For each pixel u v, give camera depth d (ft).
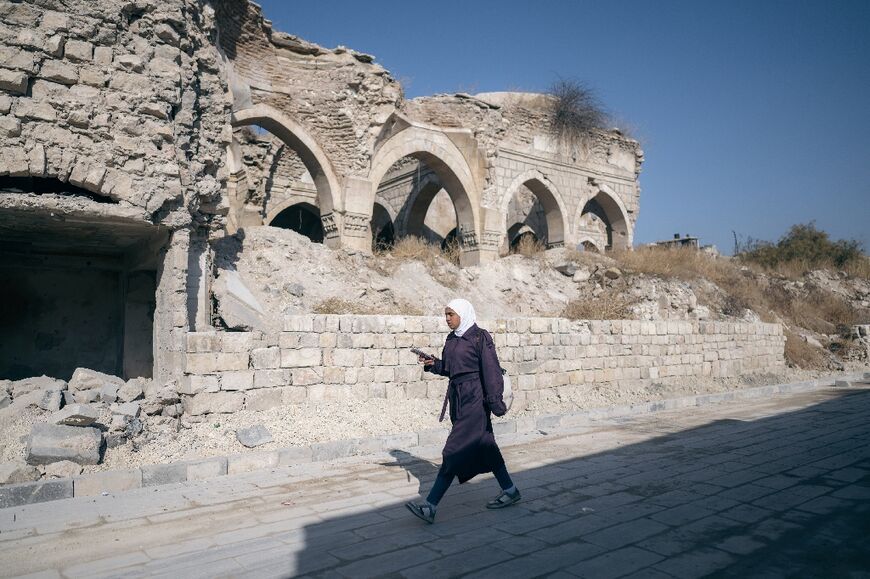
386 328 28.96
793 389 49.83
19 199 23.26
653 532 13.55
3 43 22.74
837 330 76.69
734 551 12.29
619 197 93.35
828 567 11.43
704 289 70.18
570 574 11.09
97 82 24.82
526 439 26.68
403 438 24.62
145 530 14.24
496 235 74.84
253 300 38.93
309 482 18.71
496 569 11.35
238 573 11.35
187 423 22.97
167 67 26.84
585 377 38.40
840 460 21.11
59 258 36.65
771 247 108.78
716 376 49.06
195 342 23.65
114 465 19.24
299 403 26.08
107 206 24.80
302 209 98.43
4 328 35.01
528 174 80.79
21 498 16.63
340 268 50.67
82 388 22.50
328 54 59.31
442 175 72.69
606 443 25.26
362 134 60.18
